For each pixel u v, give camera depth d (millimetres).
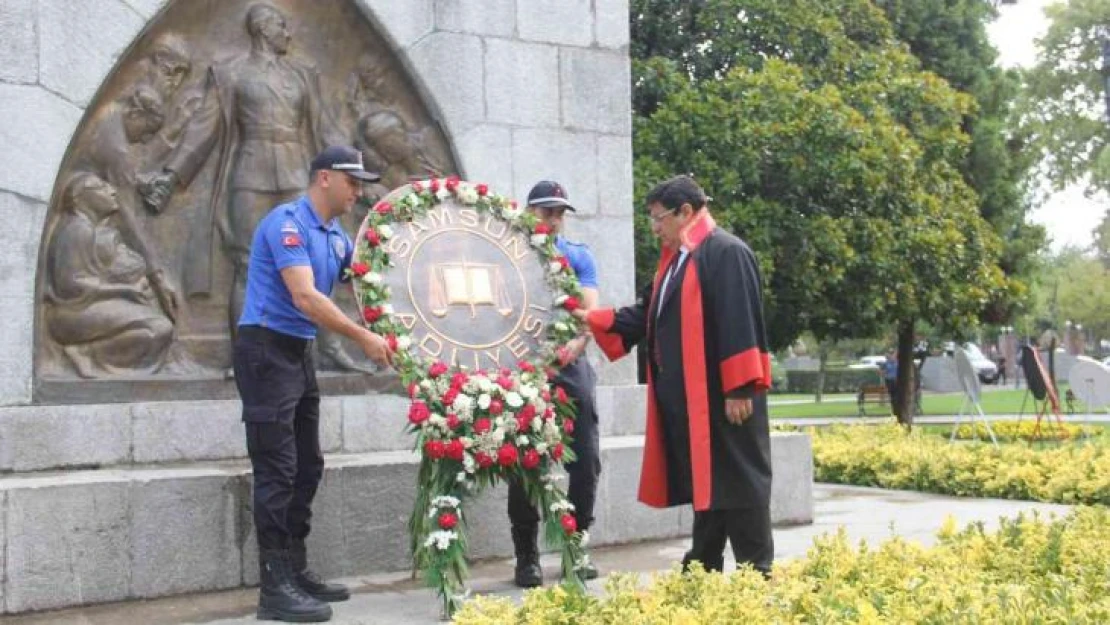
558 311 4973
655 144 13648
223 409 5750
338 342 6188
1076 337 54562
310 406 4898
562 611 3635
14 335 5262
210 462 5691
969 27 19016
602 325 4871
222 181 6008
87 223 5570
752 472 4355
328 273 4758
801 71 14562
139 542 4934
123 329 5617
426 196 4926
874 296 14727
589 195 7000
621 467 6152
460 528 4660
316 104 6281
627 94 7211
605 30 7145
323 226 4766
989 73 19562
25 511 4680
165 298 5777
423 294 4754
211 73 6004
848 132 13703
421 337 4680
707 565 4641
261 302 4645
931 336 27609
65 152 5480
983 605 3525
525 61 6816
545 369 4832
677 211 4508
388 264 4734
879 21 16438
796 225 13883
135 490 4938
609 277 7047
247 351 4633
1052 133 34344
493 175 6664
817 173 13734
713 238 4441
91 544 4824
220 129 6012
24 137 5355
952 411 25094
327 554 5336
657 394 4559
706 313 4379
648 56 15727
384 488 5508
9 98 5328
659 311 4516
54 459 5281
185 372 5797
